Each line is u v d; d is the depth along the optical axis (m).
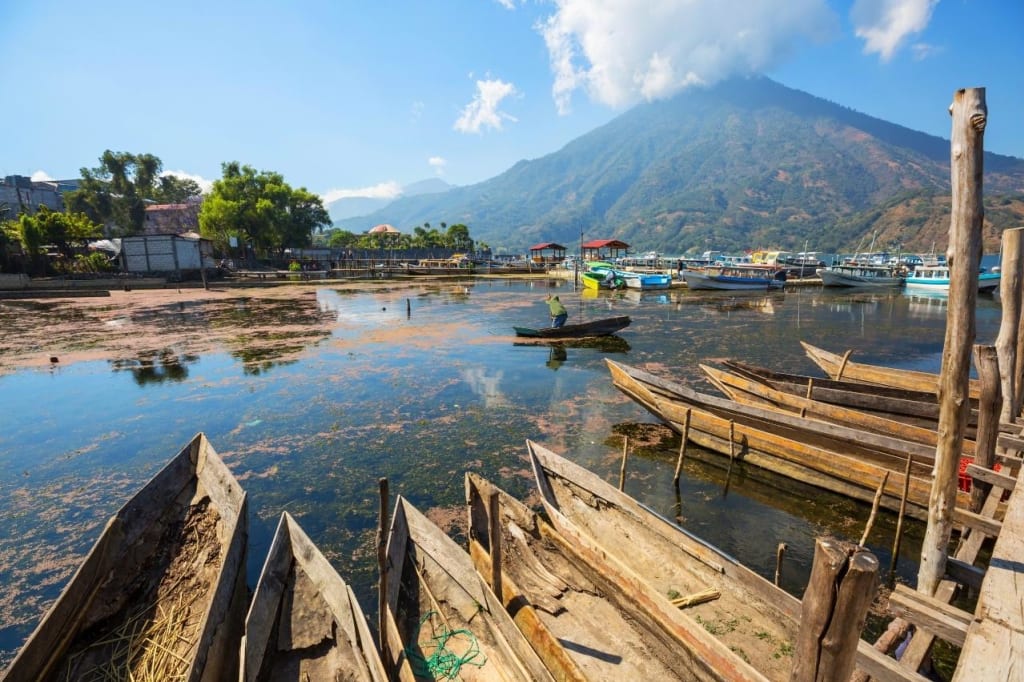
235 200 53.78
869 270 46.28
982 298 35.88
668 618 3.76
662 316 25.78
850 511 6.62
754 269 49.91
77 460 8.33
